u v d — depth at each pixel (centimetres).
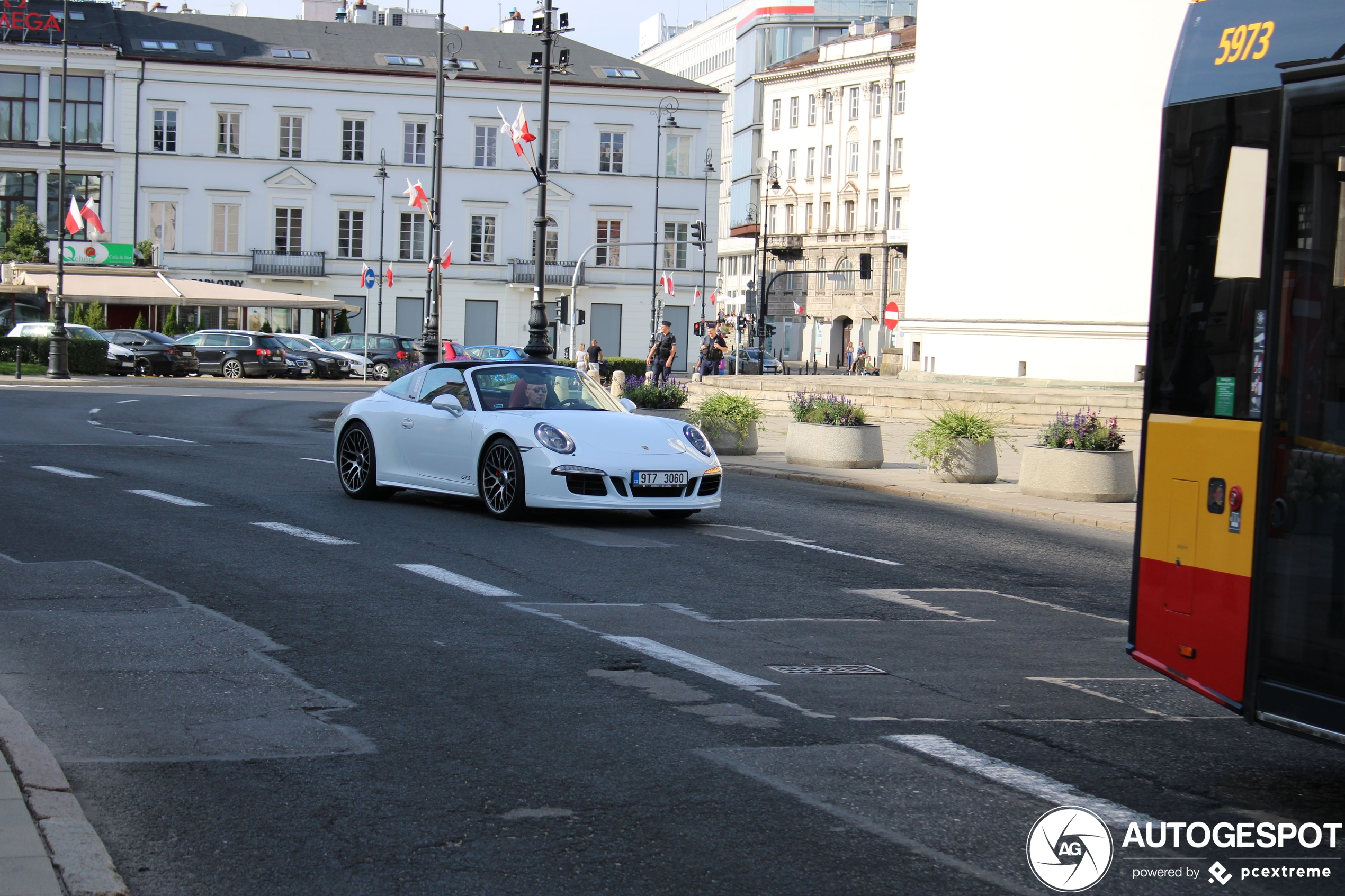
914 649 796
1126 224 3428
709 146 7862
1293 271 514
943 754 577
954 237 3741
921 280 3888
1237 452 534
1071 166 3491
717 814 493
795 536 1284
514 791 513
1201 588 549
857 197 9944
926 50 3888
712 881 430
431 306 4066
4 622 789
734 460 2144
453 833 468
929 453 1902
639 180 7812
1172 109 581
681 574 1025
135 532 1146
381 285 7525
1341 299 493
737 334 8469
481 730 593
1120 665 777
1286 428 513
